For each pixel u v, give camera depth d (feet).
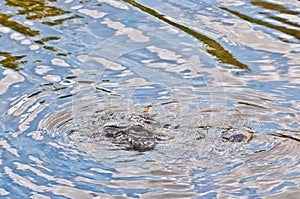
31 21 129.39
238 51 117.08
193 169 84.79
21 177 84.38
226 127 94.43
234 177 82.74
